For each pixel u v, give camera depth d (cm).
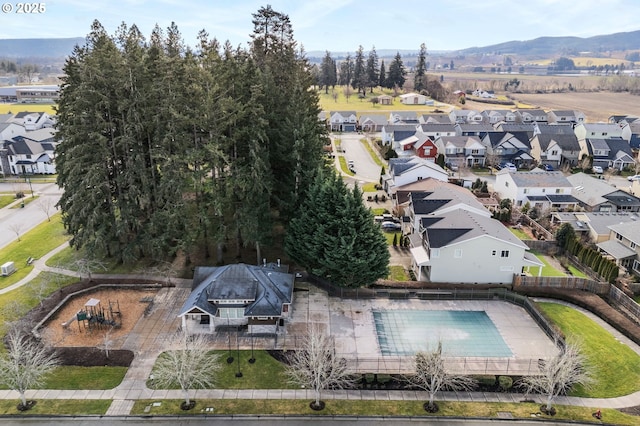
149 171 4116
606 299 4069
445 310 3778
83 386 2852
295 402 2773
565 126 9738
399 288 4025
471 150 8719
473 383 2909
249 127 3962
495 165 8625
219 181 3994
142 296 3853
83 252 4553
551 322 3491
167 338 3316
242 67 4166
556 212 5838
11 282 4044
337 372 2800
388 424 2627
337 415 2675
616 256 4528
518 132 9088
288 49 5394
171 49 4478
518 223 5762
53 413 2647
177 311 3647
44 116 10638
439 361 2700
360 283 3841
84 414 2645
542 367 2920
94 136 3750
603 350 3303
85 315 3362
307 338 3234
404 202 5766
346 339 3359
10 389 2845
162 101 3828
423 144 8538
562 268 4709
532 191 6275
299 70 5428
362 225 3766
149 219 4166
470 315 3719
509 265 4116
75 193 3862
